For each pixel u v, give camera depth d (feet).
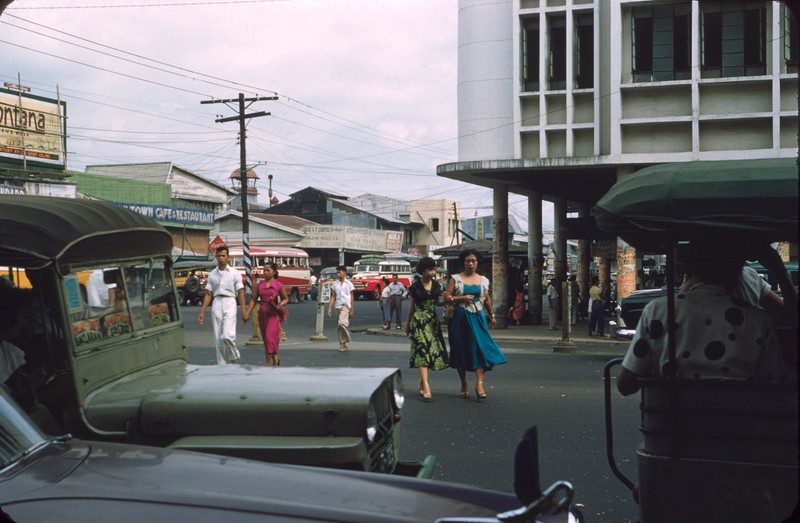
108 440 14.49
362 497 9.15
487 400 35.40
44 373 14.74
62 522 7.72
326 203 281.13
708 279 12.75
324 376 15.79
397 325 89.81
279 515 7.98
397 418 16.65
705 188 11.85
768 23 71.31
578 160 77.10
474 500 10.30
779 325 14.55
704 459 11.99
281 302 47.73
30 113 110.93
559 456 24.89
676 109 74.49
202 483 8.86
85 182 169.89
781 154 71.20
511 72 80.94
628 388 13.17
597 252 116.88
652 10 74.84
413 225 297.12
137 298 17.42
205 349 60.49
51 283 14.74
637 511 19.54
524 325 94.89
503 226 91.45
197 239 185.47
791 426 11.63
